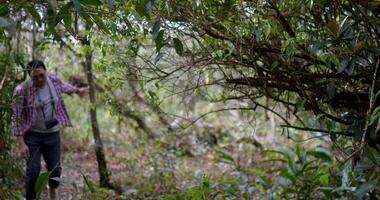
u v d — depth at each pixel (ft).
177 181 20.27
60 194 16.66
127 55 10.34
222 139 29.89
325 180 14.83
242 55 9.86
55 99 14.64
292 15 9.33
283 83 10.52
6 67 13.91
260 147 26.05
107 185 18.03
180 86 11.58
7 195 13.69
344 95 10.32
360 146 9.31
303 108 10.70
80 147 26.81
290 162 16.30
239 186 17.19
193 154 26.99
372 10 9.09
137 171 21.70
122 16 8.68
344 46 8.80
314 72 10.25
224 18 9.25
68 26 7.45
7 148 16.02
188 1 8.97
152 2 7.47
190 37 9.88
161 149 24.17
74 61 21.56
